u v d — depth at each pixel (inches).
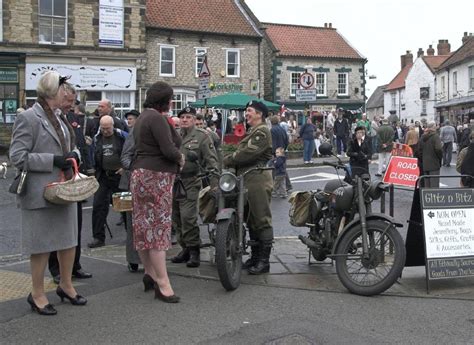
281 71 1472.7
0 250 295.9
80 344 166.9
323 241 243.1
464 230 231.1
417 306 205.2
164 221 206.1
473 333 179.2
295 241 324.8
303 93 729.0
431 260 223.8
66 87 197.5
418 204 231.1
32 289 203.0
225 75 1250.0
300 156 889.5
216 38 1232.8
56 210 189.2
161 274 206.8
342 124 927.0
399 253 215.3
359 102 1568.7
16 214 403.5
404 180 344.8
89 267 256.7
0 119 919.0
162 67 1172.5
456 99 1631.4
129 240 245.0
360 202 223.8
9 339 169.9
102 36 994.1
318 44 1562.5
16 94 929.5
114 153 304.7
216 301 208.1
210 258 279.0
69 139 196.1
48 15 951.6
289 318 189.9
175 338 171.9
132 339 170.9
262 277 243.0
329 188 244.7
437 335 177.2
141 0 1028.5
